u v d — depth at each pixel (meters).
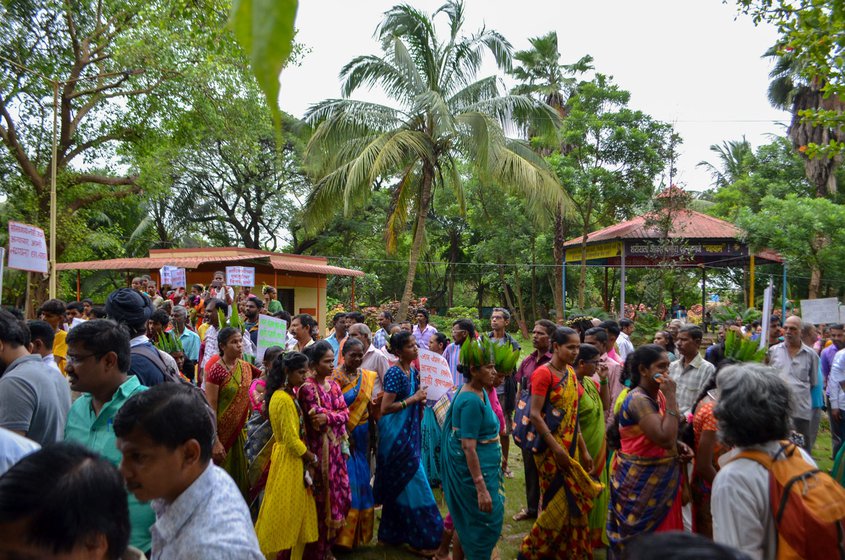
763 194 27.95
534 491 6.05
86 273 26.88
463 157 15.34
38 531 1.35
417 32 14.90
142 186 18.31
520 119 15.56
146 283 10.57
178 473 1.94
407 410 5.48
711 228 21.23
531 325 31.78
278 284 20.23
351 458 5.46
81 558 1.40
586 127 20.14
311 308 22.22
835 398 7.08
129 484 1.94
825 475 2.35
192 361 7.71
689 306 29.94
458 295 37.22
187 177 30.45
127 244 29.28
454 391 6.01
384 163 13.69
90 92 15.86
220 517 1.93
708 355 5.44
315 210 15.65
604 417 5.61
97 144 17.30
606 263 22.59
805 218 19.25
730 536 2.37
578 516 4.49
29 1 15.04
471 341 4.35
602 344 6.05
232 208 33.06
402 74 14.69
